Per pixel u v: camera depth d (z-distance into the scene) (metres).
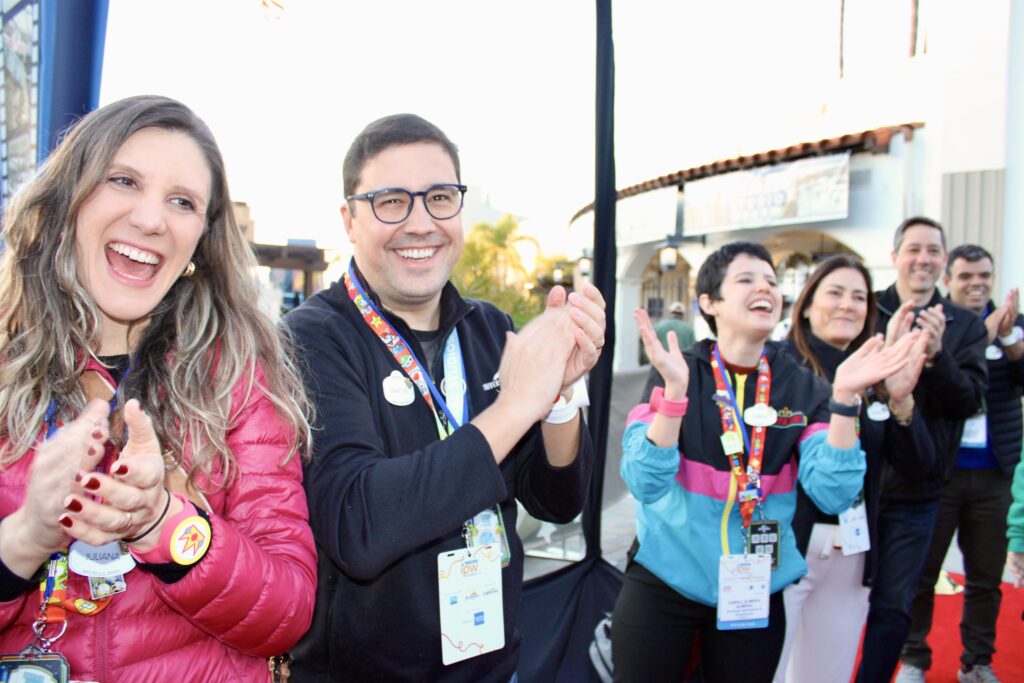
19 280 1.01
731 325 2.01
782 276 11.17
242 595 0.92
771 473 1.95
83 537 0.77
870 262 7.68
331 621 1.24
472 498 1.04
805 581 2.12
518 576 1.43
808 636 2.19
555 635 2.60
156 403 1.02
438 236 1.34
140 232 0.99
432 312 1.46
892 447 2.23
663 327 7.82
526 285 16.12
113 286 1.02
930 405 2.47
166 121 1.03
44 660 0.90
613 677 2.04
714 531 1.91
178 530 0.87
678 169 9.59
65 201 0.99
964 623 3.05
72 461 0.79
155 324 1.10
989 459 3.00
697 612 1.94
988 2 5.77
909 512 2.38
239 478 1.05
